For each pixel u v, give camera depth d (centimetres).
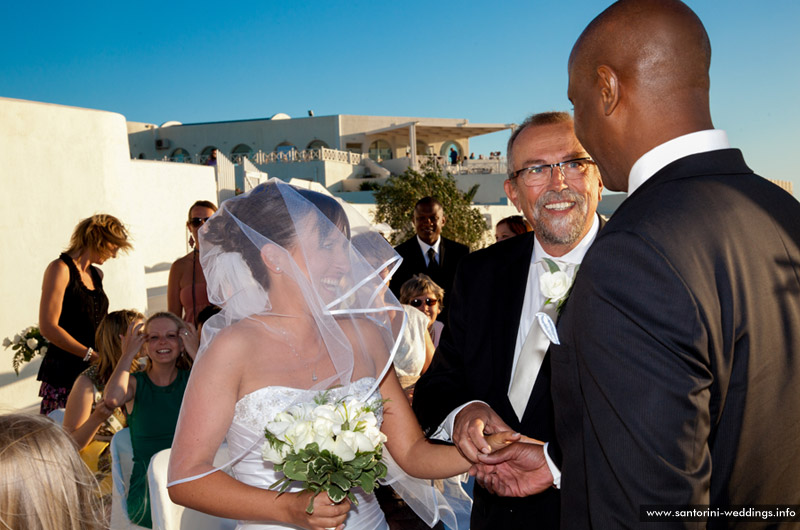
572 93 138
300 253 176
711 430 109
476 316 226
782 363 110
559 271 183
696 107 122
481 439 183
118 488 293
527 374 203
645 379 104
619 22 125
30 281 623
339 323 190
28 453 113
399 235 1552
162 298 862
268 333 176
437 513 225
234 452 174
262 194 182
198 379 171
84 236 411
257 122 3181
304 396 172
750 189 118
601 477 112
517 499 201
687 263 106
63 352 411
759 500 110
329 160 2834
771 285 111
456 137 3650
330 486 148
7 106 609
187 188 1145
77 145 677
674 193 115
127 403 311
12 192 611
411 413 206
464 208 1562
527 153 217
